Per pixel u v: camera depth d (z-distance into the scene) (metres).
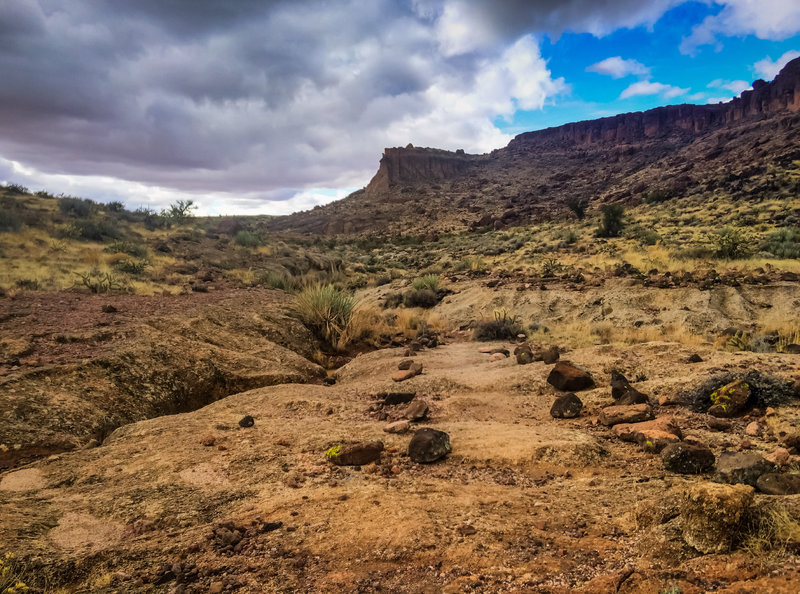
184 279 18.78
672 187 67.88
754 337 9.55
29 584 2.80
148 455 5.02
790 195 46.91
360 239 78.12
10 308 10.86
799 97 115.62
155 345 8.73
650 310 13.26
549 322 14.02
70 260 17.89
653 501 3.19
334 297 14.52
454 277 24.27
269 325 12.26
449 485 4.05
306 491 4.00
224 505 3.84
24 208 25.62
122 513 3.73
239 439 5.45
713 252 21.95
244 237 30.53
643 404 5.61
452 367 9.43
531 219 72.12
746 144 88.44
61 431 5.88
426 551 2.96
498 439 5.07
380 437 5.41
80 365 7.36
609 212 39.88
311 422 6.09
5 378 6.52
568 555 2.82
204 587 2.73
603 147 165.62
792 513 2.62
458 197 132.62
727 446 4.54
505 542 3.02
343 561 2.93
